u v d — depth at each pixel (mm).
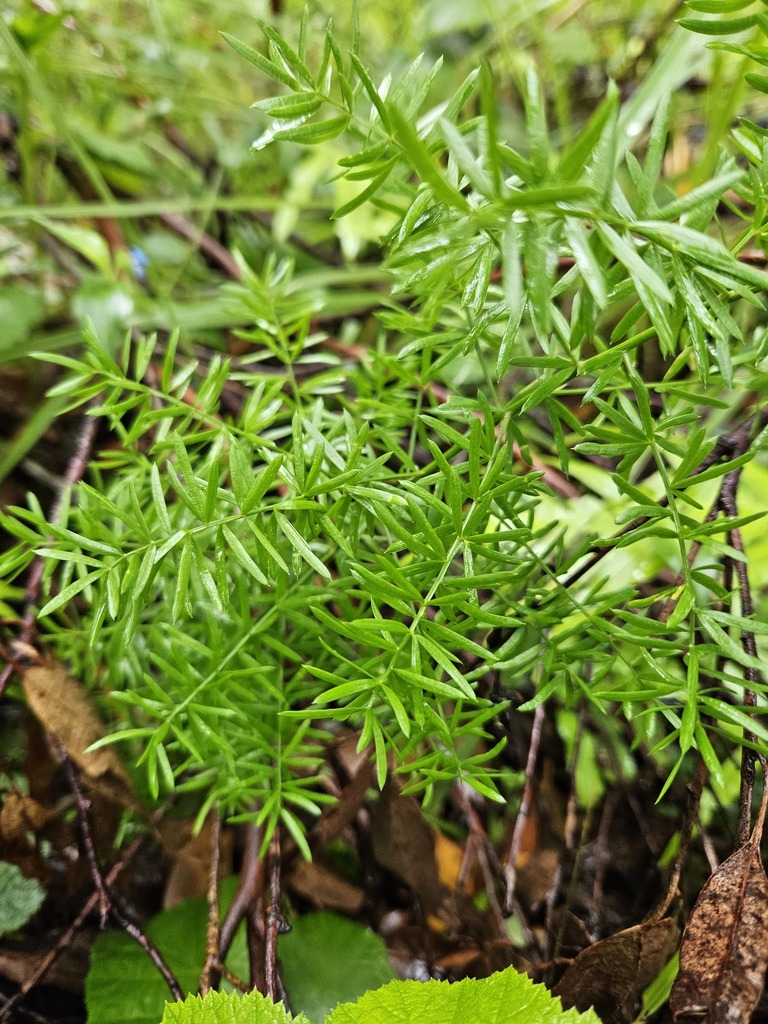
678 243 170
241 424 276
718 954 209
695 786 251
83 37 564
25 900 313
